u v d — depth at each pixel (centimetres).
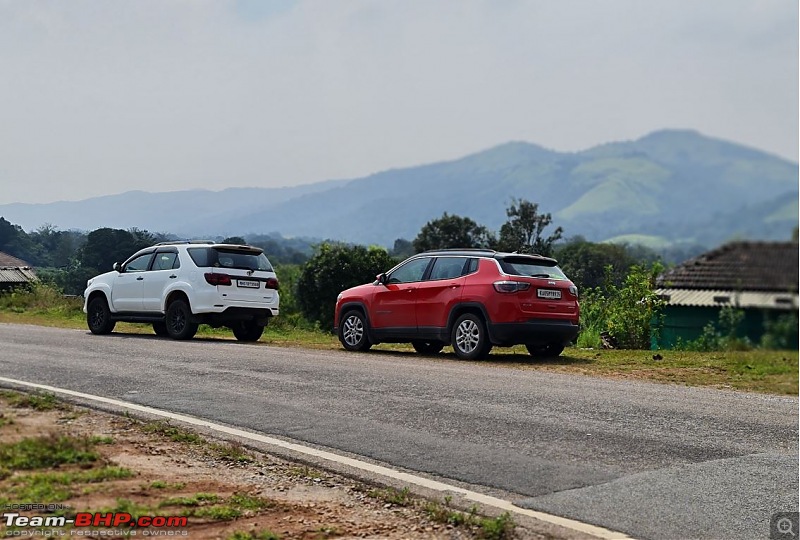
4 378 1046
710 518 495
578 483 579
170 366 1191
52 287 2875
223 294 1705
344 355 1423
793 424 809
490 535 461
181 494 530
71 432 709
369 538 461
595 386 1060
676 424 802
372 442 709
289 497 540
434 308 1438
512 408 878
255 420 802
